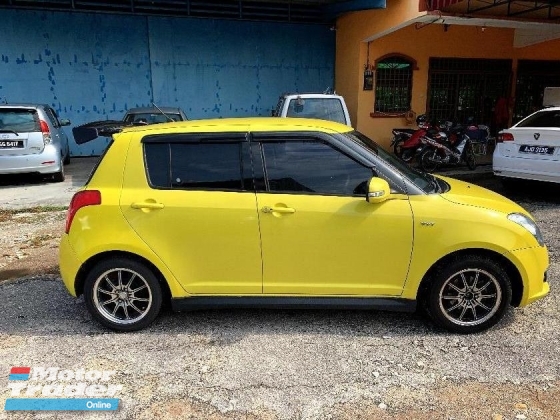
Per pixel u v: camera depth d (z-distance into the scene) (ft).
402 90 44.01
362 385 10.18
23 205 25.99
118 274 12.26
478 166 37.76
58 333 12.49
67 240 12.17
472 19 35.45
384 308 12.21
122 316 12.56
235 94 46.01
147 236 11.86
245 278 12.13
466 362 10.96
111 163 12.17
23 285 15.66
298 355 11.32
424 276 12.03
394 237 11.71
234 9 43.96
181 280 12.14
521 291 12.09
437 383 10.21
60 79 41.55
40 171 30.01
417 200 11.80
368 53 42.01
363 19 41.01
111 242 11.82
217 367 10.88
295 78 47.11
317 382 10.29
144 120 31.42
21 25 39.70
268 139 12.03
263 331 12.46
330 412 9.37
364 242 11.76
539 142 24.86
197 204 11.79
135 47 42.68
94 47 41.73
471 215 11.69
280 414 9.33
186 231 11.84
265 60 46.03
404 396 9.81
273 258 11.94
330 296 12.23
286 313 13.43
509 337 12.02
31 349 11.70
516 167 25.82
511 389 9.98
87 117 42.88
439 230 11.62
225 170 12.00
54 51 40.91
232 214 11.77
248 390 10.05
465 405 9.51
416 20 35.53
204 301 12.30
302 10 45.57
